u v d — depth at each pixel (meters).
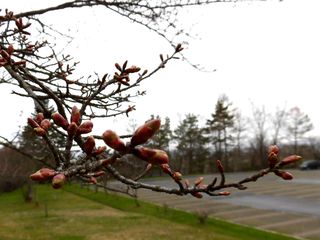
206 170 81.38
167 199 40.66
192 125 77.00
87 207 36.00
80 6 7.49
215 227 25.72
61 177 1.45
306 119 90.31
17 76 3.39
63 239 23.53
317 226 24.83
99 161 1.68
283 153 89.38
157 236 23.47
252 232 23.91
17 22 4.33
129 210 34.00
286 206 33.03
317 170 67.50
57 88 4.79
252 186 48.69
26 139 7.02
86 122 1.73
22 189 41.88
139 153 1.35
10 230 26.83
